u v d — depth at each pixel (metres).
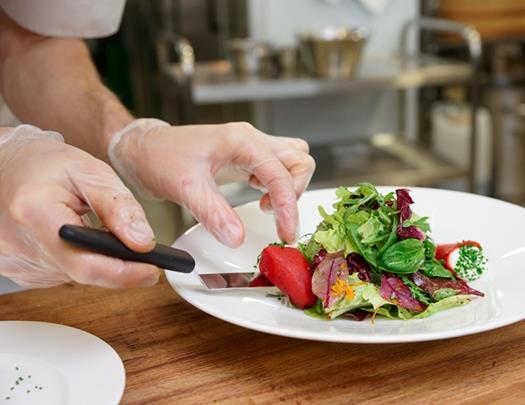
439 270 0.61
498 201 0.70
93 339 0.56
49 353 0.55
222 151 0.66
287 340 0.59
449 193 0.72
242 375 0.55
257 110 1.88
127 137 0.71
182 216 1.60
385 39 1.92
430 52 1.98
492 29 1.98
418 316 0.57
